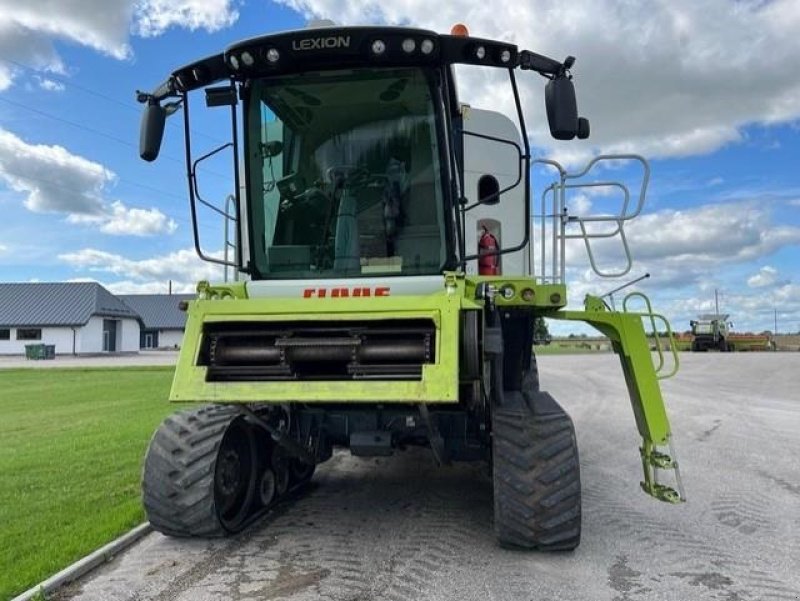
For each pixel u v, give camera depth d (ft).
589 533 16.71
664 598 12.72
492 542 15.89
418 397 13.21
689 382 61.72
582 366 87.45
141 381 71.20
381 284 16.01
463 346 13.94
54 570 13.96
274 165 16.94
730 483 22.26
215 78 16.53
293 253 16.98
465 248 17.83
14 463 25.09
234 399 13.82
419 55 15.64
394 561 14.67
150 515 15.60
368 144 16.74
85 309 185.47
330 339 14.24
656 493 15.92
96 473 23.31
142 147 16.48
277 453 18.98
